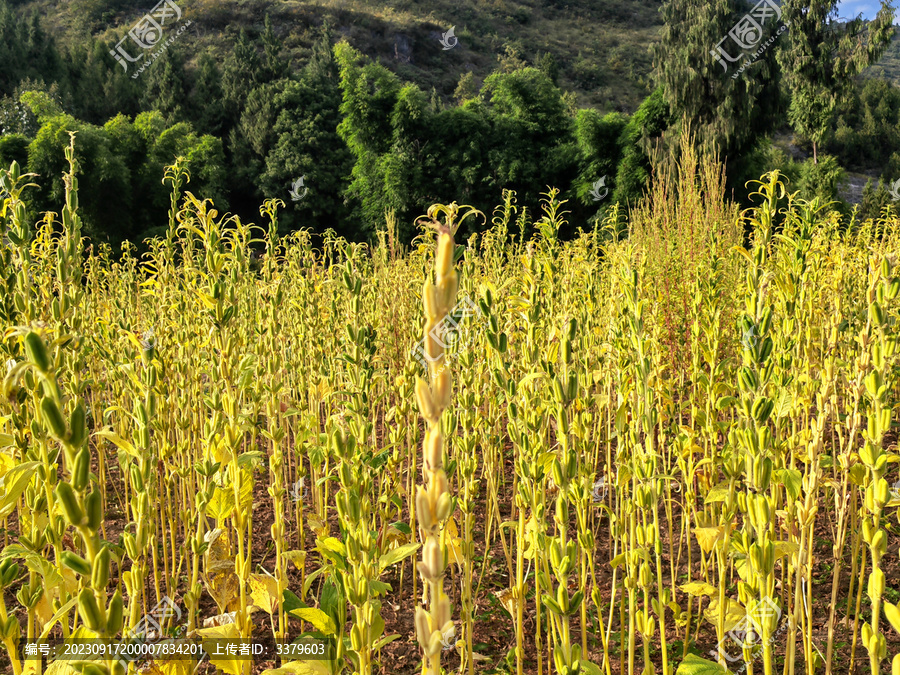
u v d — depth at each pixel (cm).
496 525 358
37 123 2778
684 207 795
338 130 2384
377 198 2305
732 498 187
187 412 302
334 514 381
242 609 179
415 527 290
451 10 7306
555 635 180
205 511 184
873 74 10631
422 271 442
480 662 257
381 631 141
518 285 330
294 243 536
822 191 1902
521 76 2288
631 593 178
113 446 495
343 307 422
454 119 2231
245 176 3197
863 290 374
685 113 1738
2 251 186
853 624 270
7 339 178
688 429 256
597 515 373
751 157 2030
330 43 5488
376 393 415
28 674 144
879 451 128
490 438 271
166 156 2241
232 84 3878
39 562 145
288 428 398
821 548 331
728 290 494
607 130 2098
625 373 223
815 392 265
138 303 469
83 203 1923
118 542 319
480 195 2230
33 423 130
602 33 7988
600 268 514
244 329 313
